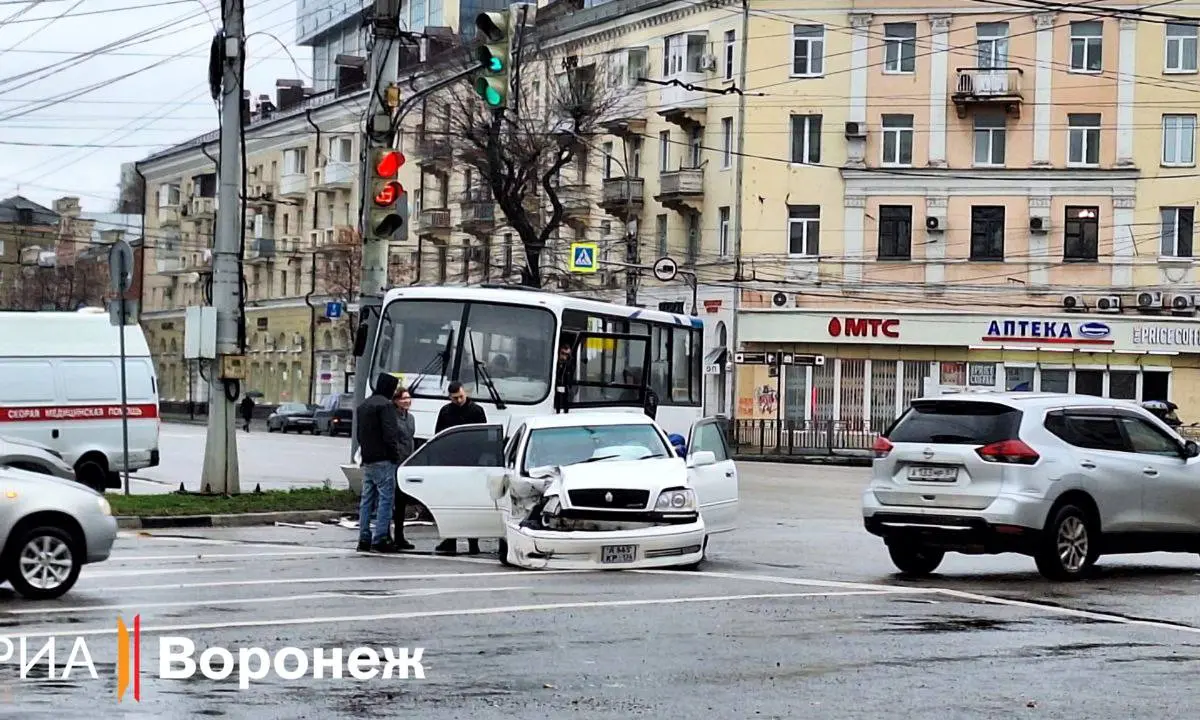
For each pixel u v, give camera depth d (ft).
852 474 139.54
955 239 183.52
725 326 188.65
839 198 185.06
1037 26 181.27
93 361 89.76
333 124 265.34
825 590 49.44
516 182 173.37
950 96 182.80
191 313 81.87
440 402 80.48
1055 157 181.57
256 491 83.66
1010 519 53.01
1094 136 181.47
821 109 184.85
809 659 35.42
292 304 280.51
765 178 185.88
